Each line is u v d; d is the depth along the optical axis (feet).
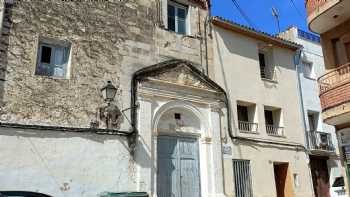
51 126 43.98
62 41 48.01
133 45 53.31
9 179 40.47
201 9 63.21
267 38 68.85
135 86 51.37
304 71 76.18
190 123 56.03
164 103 53.57
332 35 53.47
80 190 44.04
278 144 64.49
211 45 61.98
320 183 69.77
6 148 41.06
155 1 57.88
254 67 66.39
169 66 55.21
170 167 52.42
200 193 53.98
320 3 50.06
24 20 45.85
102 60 49.98
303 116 70.64
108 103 47.98
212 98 58.59
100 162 46.06
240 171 58.75
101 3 52.31
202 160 55.26
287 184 64.13
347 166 50.42
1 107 41.91
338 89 47.01
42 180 42.19
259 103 64.69
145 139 49.98
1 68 43.06
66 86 46.47
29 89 44.04
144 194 43.83
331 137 73.20
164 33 57.16
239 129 61.11
